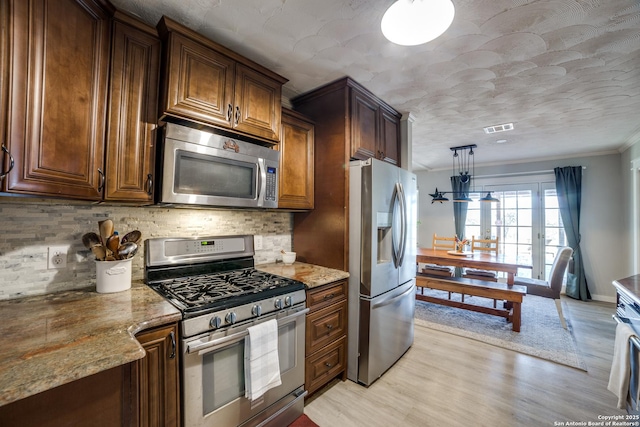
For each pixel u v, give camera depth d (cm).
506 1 132
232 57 167
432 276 404
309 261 240
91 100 122
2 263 127
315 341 186
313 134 234
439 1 130
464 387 208
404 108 271
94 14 124
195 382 121
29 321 106
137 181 138
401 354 249
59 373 74
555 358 251
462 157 488
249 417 144
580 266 437
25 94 98
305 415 176
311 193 232
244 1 133
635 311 161
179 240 179
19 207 130
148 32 142
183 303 128
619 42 163
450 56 181
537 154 458
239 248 209
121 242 156
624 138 365
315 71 202
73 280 146
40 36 103
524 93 235
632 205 377
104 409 92
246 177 177
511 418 176
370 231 206
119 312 116
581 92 232
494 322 342
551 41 163
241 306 138
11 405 74
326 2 134
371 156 243
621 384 153
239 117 171
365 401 191
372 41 166
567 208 450
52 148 107
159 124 146
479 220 541
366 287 208
